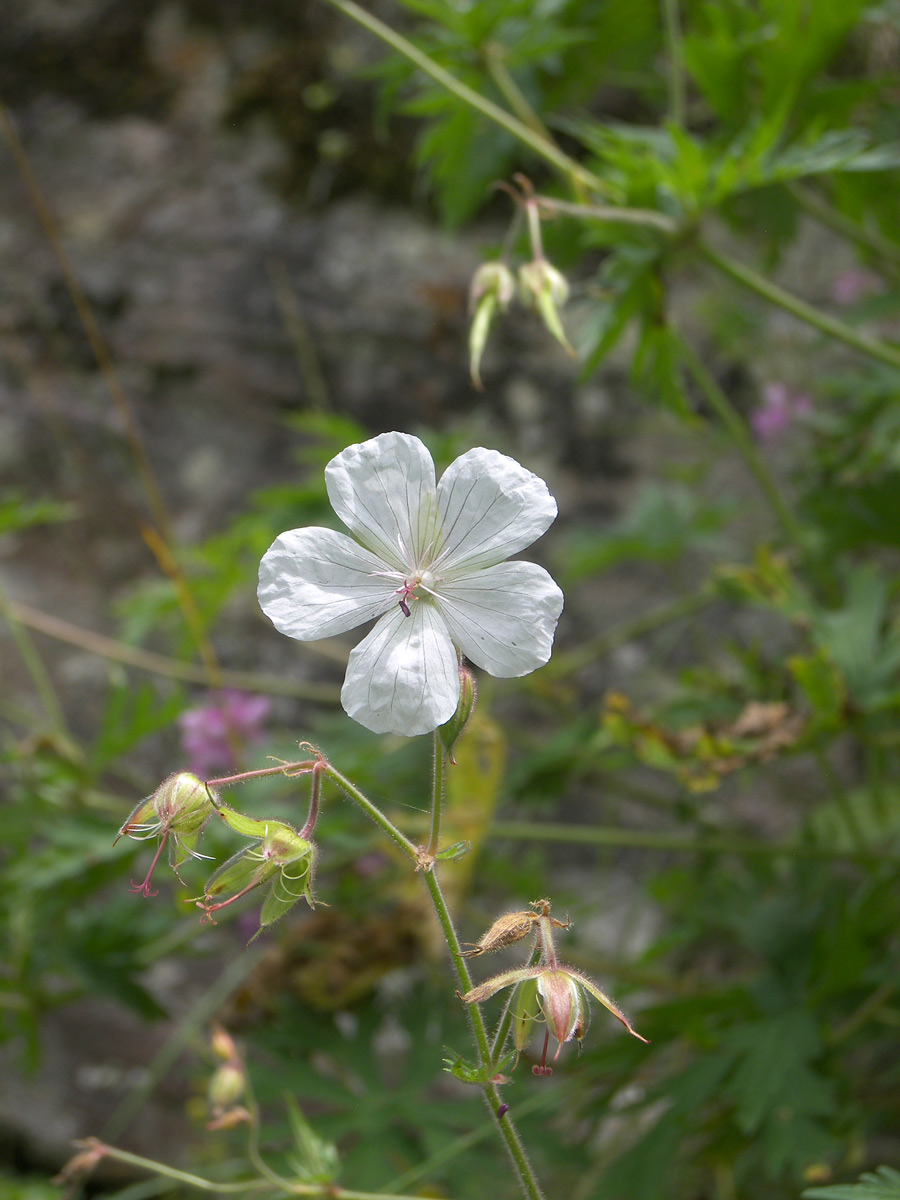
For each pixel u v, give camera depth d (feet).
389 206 1.72
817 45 1.03
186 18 1.78
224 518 1.65
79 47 1.79
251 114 1.75
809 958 1.03
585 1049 1.14
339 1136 1.01
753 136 0.99
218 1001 1.20
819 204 1.36
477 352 0.87
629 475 1.68
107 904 1.17
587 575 1.59
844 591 1.40
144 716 1.14
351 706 0.61
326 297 1.69
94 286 1.71
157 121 1.77
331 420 1.31
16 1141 1.39
